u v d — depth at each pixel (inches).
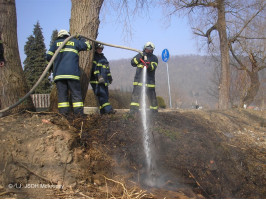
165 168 167.8
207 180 170.9
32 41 1083.3
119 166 155.6
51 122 161.8
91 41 223.9
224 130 266.8
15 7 182.9
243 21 507.5
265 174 189.5
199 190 160.7
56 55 186.4
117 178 147.6
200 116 279.1
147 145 176.6
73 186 132.6
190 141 199.2
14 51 181.9
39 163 135.0
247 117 344.2
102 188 137.5
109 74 252.7
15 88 179.5
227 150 211.2
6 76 176.6
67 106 196.9
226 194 166.6
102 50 244.7
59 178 133.5
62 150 140.9
